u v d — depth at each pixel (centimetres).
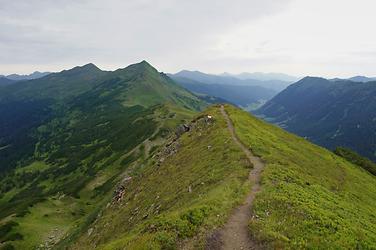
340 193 5772
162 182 6388
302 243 2538
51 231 11956
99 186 17775
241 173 4544
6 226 11706
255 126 8888
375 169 10869
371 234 3062
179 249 2681
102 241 6066
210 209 3275
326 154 9600
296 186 4194
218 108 10519
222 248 2638
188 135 8606
